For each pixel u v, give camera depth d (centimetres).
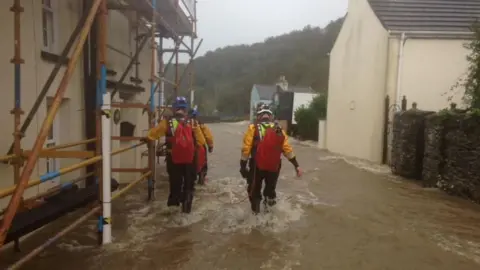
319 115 2423
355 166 1289
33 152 314
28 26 506
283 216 646
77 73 667
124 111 945
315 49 7656
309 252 500
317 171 1169
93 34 683
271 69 7775
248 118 6328
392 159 1152
